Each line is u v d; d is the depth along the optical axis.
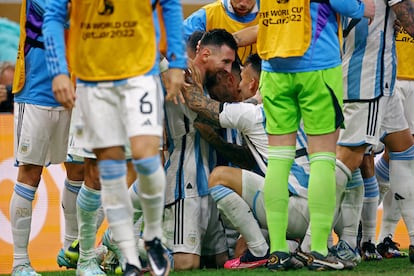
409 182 18.70
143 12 13.21
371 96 17.48
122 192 13.52
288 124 16.27
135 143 12.89
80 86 13.52
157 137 13.00
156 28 13.37
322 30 15.84
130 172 17.25
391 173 18.94
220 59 18.52
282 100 16.22
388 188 21.30
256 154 17.92
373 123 17.56
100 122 13.31
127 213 13.59
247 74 19.31
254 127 17.86
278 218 16.31
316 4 15.79
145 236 13.62
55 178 23.48
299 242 18.55
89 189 15.57
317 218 16.12
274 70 16.17
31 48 17.55
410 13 17.09
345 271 16.27
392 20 17.64
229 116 17.86
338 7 15.70
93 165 15.41
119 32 13.19
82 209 15.79
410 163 18.83
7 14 31.89
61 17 13.55
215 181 17.58
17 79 17.70
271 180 16.30
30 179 17.92
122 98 13.24
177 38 13.38
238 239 18.97
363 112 17.52
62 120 17.89
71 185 19.39
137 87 13.04
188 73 18.09
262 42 16.38
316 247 16.23
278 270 16.19
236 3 21.52
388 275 15.84
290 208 17.61
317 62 15.80
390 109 18.62
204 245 18.97
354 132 17.58
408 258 20.58
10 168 23.50
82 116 13.55
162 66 17.94
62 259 19.66
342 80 16.78
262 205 17.61
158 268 13.44
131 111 12.99
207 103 17.94
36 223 23.25
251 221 17.62
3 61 29.16
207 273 16.80
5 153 23.55
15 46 30.06
